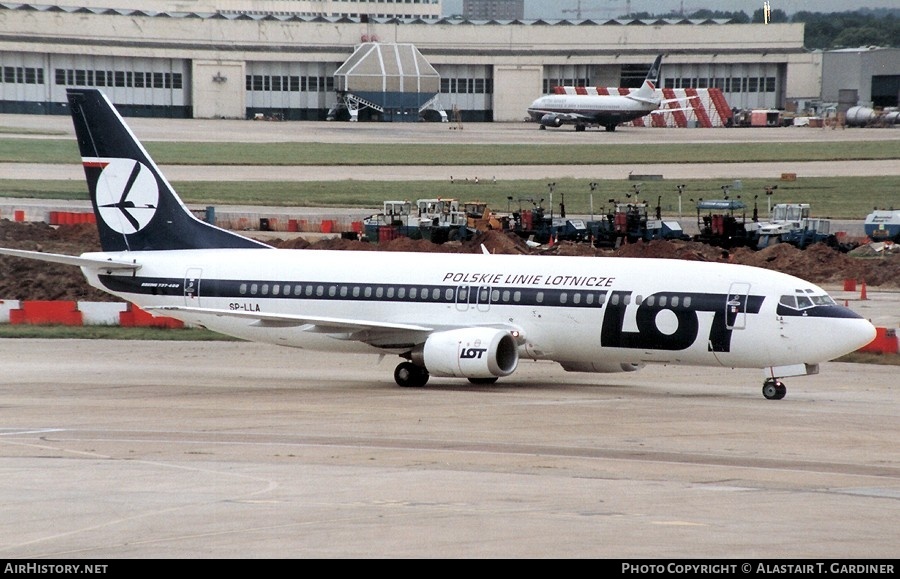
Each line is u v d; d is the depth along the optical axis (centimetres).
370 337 18612
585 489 10525
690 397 16925
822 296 16688
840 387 18138
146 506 9831
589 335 17562
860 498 10150
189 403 16275
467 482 10850
